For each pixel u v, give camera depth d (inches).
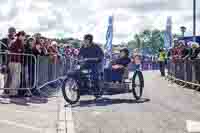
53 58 496.7
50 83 493.4
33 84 382.9
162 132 236.4
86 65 354.6
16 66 363.3
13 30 384.2
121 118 280.5
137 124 259.6
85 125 254.5
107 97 404.8
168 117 287.0
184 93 455.5
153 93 448.1
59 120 269.1
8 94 363.3
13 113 284.0
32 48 385.7
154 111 313.1
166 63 808.9
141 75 386.6
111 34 682.8
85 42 370.3
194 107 339.3
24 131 229.9
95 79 358.0
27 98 365.4
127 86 375.2
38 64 392.5
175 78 619.2
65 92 341.7
